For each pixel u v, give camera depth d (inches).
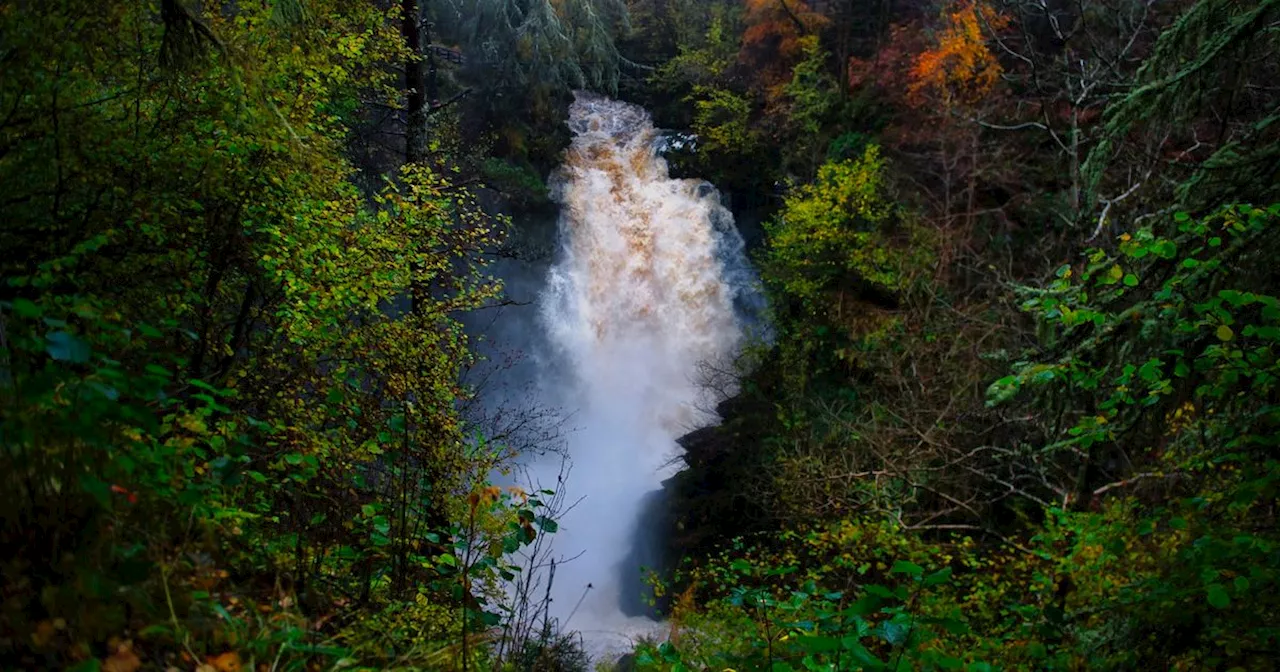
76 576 73.9
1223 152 190.5
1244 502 141.8
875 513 374.0
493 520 171.0
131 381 82.4
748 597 126.0
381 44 340.8
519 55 768.9
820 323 698.2
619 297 993.5
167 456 95.7
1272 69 287.1
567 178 996.6
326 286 248.1
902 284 595.8
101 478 80.0
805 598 120.6
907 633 88.6
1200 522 155.8
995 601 257.6
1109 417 184.1
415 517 169.2
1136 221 229.3
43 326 105.2
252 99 206.8
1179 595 134.8
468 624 145.3
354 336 253.0
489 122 861.8
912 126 770.8
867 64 872.9
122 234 172.4
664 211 1029.2
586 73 1018.7
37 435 77.4
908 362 557.9
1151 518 177.2
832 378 671.1
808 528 419.5
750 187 1042.1
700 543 671.1
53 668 68.6
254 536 126.3
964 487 422.0
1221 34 204.8
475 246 349.7
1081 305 203.9
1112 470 287.1
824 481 439.8
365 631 112.6
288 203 232.5
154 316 173.5
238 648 84.0
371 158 480.1
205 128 203.8
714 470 725.9
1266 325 150.9
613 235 1001.5
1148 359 181.8
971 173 654.5
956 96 725.9
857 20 968.9
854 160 794.2
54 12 152.8
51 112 153.0
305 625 95.0
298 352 242.1
